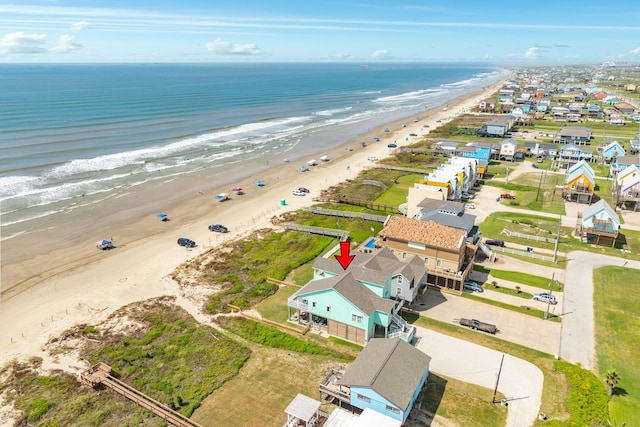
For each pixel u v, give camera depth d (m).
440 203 71.75
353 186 104.19
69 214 84.50
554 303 54.69
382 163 126.12
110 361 43.84
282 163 126.19
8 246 70.44
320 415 36.12
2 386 40.44
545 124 190.88
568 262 66.31
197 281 60.28
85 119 178.00
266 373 42.50
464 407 37.94
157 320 50.97
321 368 43.09
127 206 89.75
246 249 70.38
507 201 94.81
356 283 48.75
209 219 83.81
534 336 48.28
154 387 40.34
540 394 39.66
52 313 52.56
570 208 90.38
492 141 148.88
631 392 39.72
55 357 44.59
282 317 52.00
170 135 157.50
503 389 40.25
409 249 59.78
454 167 97.56
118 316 51.94
